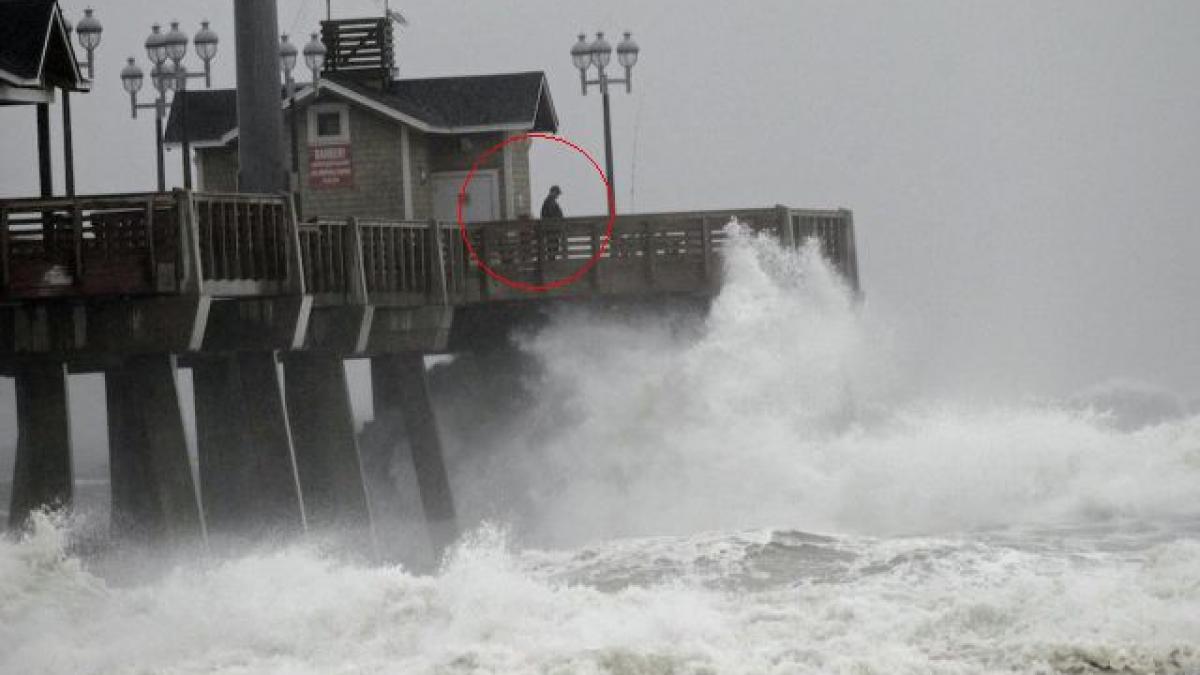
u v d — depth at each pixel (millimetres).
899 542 128250
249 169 161875
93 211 120938
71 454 123500
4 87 138125
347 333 147375
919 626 98875
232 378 136500
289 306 133875
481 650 96375
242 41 162375
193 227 122375
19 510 122250
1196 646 93812
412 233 159625
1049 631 96875
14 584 108500
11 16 139375
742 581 117500
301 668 97000
